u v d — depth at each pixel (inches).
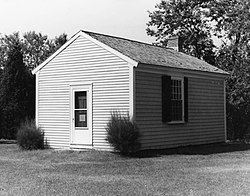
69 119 767.1
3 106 1034.1
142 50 800.3
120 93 700.0
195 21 1378.0
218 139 915.4
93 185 422.3
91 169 537.6
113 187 410.3
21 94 1032.8
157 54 826.2
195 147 802.8
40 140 791.7
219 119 922.1
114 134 665.0
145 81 711.1
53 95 794.2
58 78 787.4
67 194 379.6
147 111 713.6
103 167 553.6
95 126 730.2
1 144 922.1
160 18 1440.7
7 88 1030.4
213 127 899.4
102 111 722.2
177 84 794.2
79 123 754.8
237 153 717.3
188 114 818.2
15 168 555.8
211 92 895.1
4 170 538.0
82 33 751.7
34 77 1063.6
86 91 745.6
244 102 1093.1
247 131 1068.5
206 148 792.9
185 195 372.8
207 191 389.4
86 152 705.0
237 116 1066.1
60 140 780.6
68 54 773.9
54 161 627.5
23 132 792.9
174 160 617.3
